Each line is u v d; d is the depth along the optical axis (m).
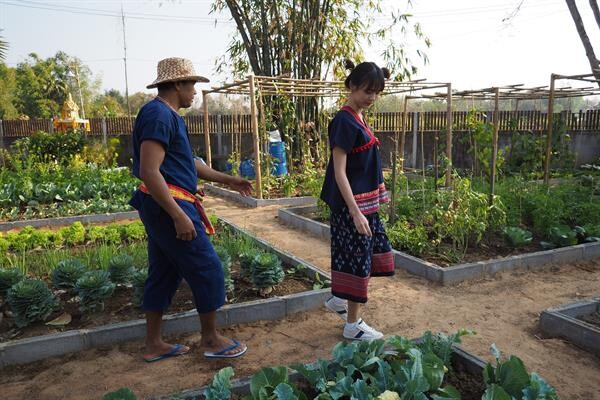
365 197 3.22
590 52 11.30
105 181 10.02
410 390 2.29
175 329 3.55
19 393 2.83
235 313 3.76
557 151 12.19
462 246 5.76
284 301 3.93
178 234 2.77
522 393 2.37
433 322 3.86
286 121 11.99
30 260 5.14
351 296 3.25
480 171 10.34
